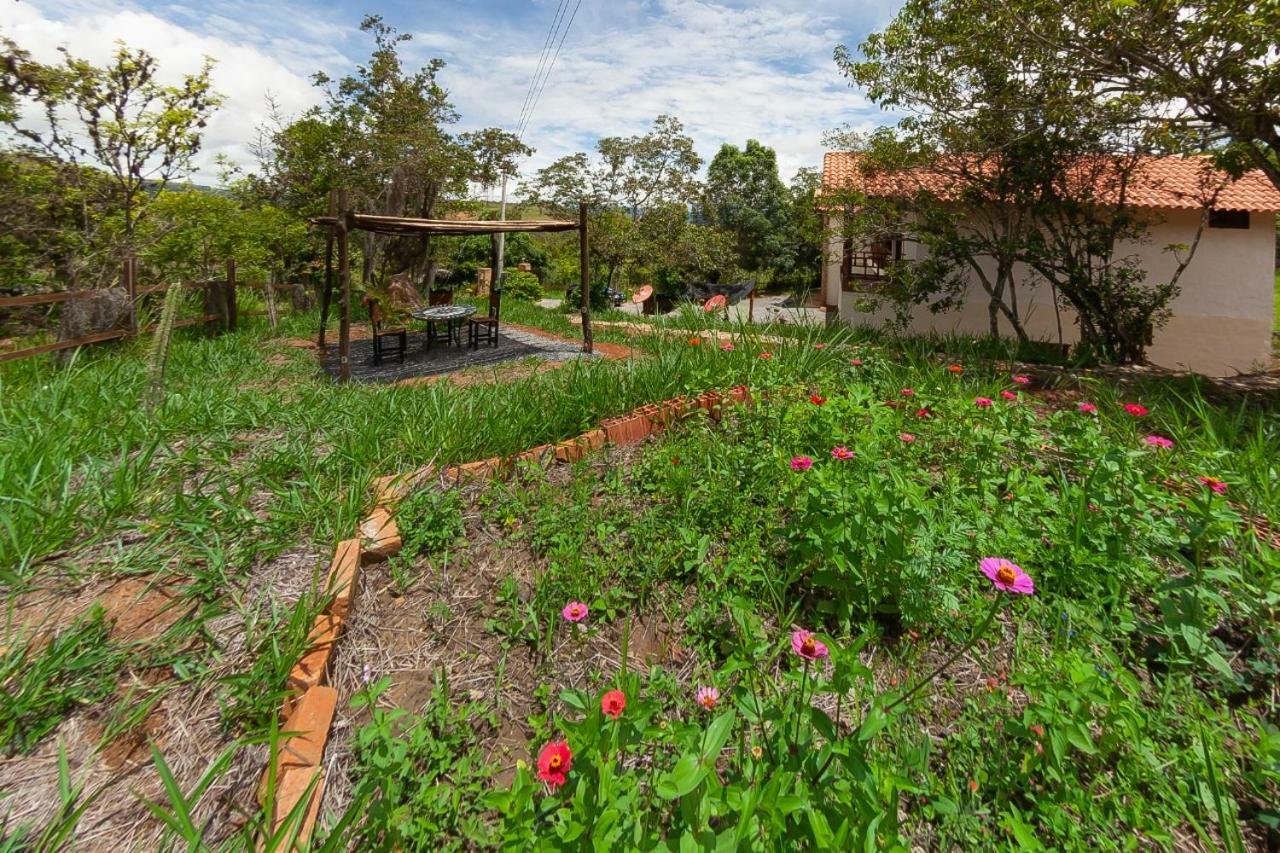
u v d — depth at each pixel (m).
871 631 1.89
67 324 6.43
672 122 19.23
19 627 1.70
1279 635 1.76
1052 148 7.77
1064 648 1.75
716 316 6.56
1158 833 1.31
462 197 14.90
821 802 1.18
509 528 2.51
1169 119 6.66
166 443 2.82
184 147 7.86
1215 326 11.04
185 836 1.16
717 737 1.14
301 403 3.83
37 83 6.88
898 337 8.63
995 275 11.14
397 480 2.59
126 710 1.54
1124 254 11.07
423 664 1.90
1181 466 2.59
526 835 1.14
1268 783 1.45
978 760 1.52
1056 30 5.89
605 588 2.22
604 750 1.22
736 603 1.77
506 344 8.90
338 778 1.51
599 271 21.30
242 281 9.99
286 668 1.66
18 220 7.45
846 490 2.03
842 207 9.47
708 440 3.09
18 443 2.51
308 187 13.15
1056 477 2.64
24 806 1.32
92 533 2.12
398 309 8.47
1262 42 4.69
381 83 13.36
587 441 3.12
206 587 1.92
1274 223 10.64
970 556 2.12
